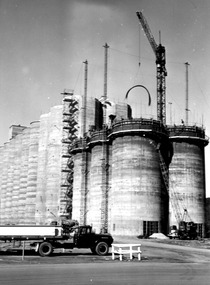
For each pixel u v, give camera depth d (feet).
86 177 285.02
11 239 87.66
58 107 354.95
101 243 94.79
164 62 335.26
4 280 49.78
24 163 405.80
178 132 259.80
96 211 254.68
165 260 85.46
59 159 342.03
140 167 224.94
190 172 256.32
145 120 232.94
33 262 74.64
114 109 374.43
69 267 66.54
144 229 216.13
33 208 368.07
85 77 369.71
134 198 220.02
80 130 344.90
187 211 249.75
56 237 90.89
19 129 488.85
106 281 50.08
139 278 53.36
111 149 261.24
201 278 54.49
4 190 468.34
